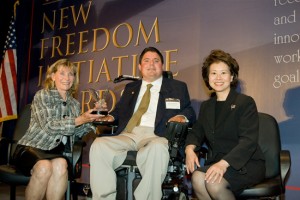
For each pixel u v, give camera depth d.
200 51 3.49
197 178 2.14
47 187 2.43
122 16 4.05
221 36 3.38
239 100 2.30
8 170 2.59
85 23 4.37
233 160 2.07
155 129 2.74
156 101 2.90
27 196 2.40
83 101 4.24
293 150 2.96
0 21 5.04
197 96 3.48
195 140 2.41
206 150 2.52
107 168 2.48
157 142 2.41
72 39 4.46
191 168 2.25
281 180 2.13
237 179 2.08
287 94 3.02
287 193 2.96
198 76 3.48
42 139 2.65
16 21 5.00
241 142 2.14
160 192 2.36
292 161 2.95
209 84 2.45
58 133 2.60
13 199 2.93
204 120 2.41
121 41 4.03
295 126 2.97
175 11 3.68
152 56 2.95
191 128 2.62
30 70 4.82
